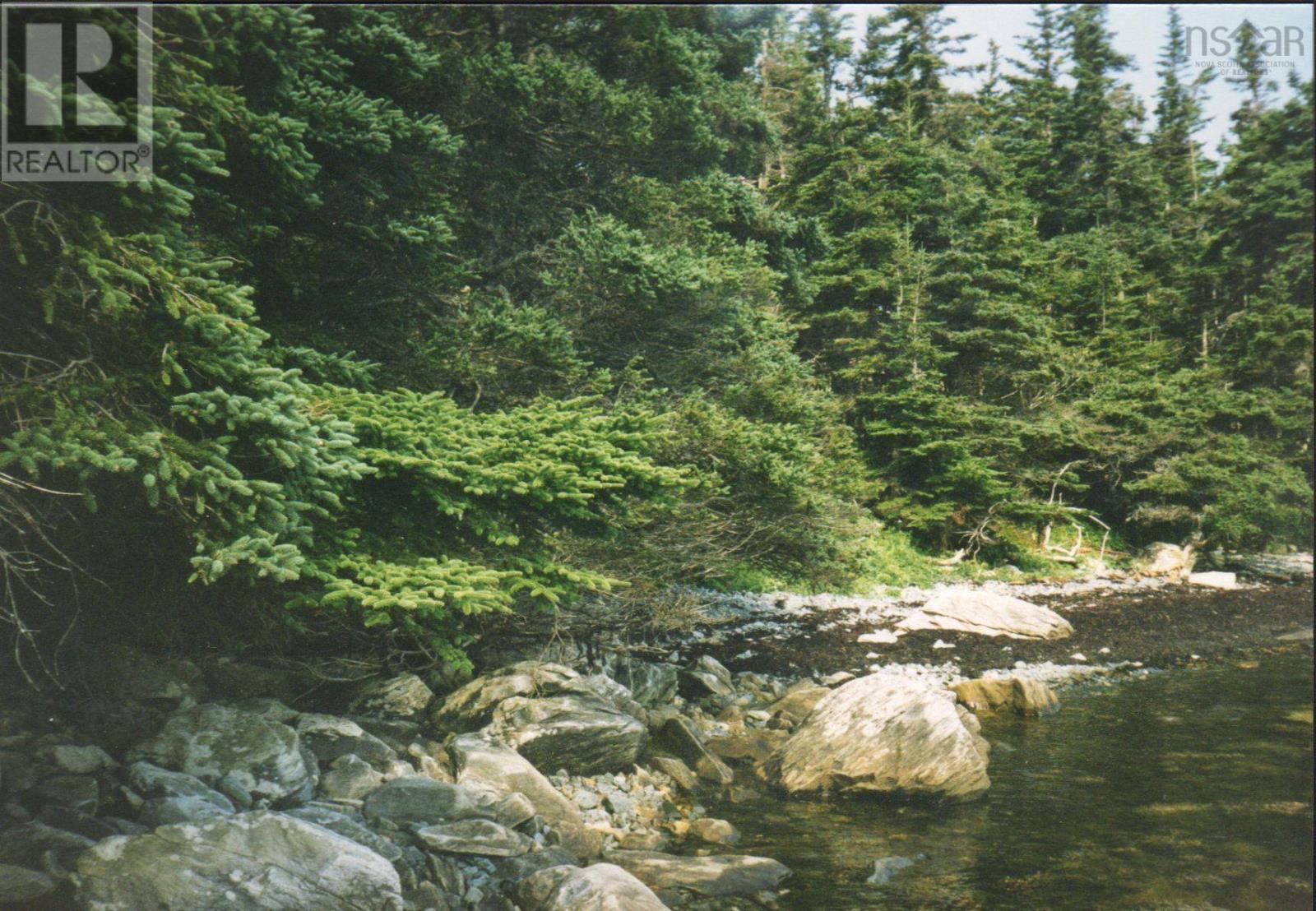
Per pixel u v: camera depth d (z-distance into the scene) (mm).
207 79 5742
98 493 5422
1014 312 27188
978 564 24094
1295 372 26344
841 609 16953
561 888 5043
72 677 6141
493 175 12672
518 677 7988
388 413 6324
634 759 7703
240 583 5934
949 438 25109
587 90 12594
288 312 8047
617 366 12828
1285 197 25562
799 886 5805
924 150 30328
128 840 4441
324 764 6246
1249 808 7176
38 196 4512
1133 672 13078
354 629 7875
